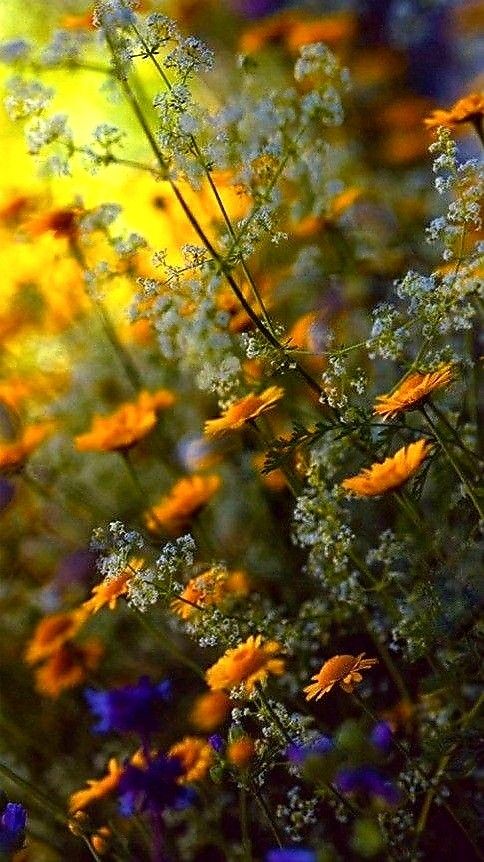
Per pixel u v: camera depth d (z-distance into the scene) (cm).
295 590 126
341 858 114
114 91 110
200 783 117
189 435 138
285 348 109
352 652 121
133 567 111
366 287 133
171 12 172
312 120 113
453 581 111
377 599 117
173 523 122
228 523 133
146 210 143
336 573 113
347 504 125
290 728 107
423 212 143
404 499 110
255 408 112
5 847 102
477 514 112
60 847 122
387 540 120
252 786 107
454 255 108
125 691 101
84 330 149
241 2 177
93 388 147
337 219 130
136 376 137
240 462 134
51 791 126
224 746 107
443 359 109
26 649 134
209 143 110
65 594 136
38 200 140
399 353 108
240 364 118
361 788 105
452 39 185
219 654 129
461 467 112
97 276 120
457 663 109
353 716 119
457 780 111
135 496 141
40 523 142
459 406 117
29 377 148
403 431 117
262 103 112
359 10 185
